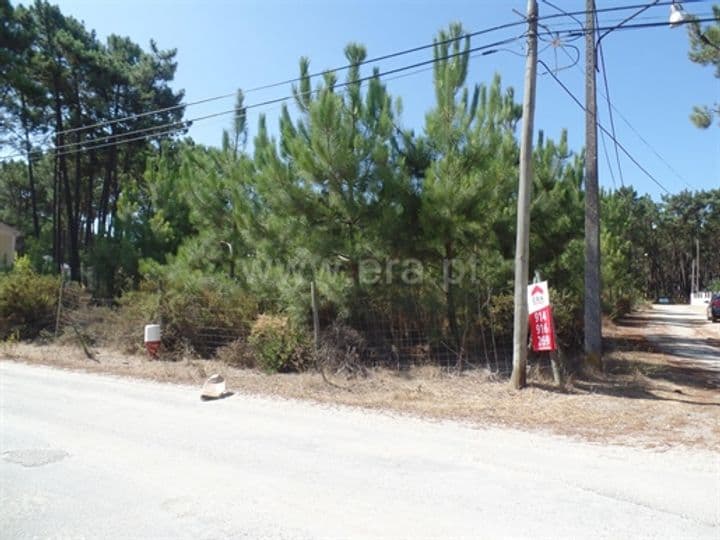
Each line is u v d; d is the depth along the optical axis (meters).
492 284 12.26
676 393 9.55
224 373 10.76
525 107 9.53
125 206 19.56
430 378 10.30
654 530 4.04
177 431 6.66
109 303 15.66
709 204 71.31
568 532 3.98
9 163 42.06
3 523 4.01
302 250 11.30
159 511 4.26
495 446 6.22
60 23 28.39
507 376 10.44
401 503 4.48
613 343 17.09
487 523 4.12
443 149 11.02
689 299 77.00
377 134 10.77
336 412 7.87
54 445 5.96
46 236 38.44
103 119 30.61
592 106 11.55
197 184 14.95
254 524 4.04
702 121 14.28
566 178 16.06
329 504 4.44
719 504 4.56
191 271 13.90
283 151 11.44
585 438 6.66
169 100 32.47
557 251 14.64
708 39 13.06
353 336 11.07
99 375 10.72
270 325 11.34
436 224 10.66
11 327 15.14
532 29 9.49
